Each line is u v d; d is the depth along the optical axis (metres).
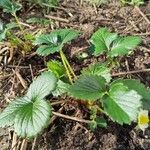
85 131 0.32
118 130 0.32
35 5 0.46
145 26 0.42
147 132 0.32
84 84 0.29
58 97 0.34
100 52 0.34
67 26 0.42
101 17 0.43
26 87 0.36
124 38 0.34
